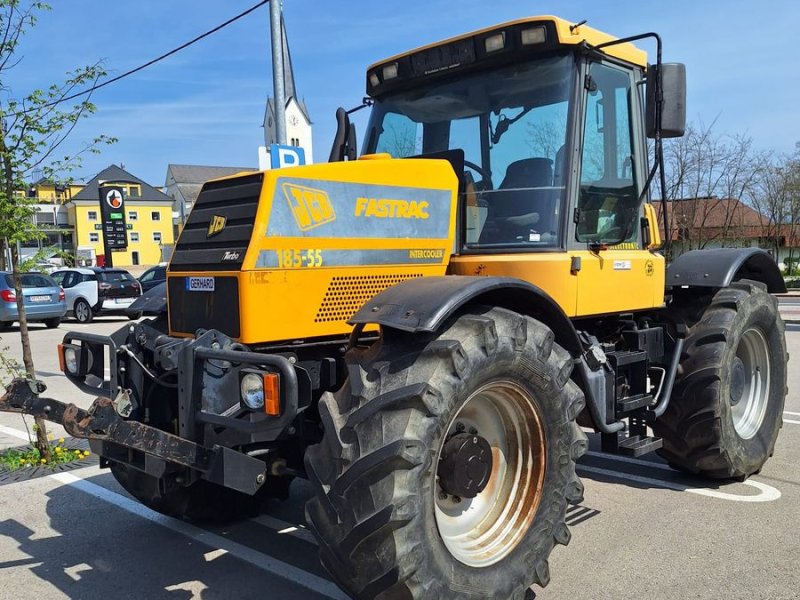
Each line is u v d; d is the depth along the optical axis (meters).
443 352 2.67
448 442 2.91
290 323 3.12
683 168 28.70
